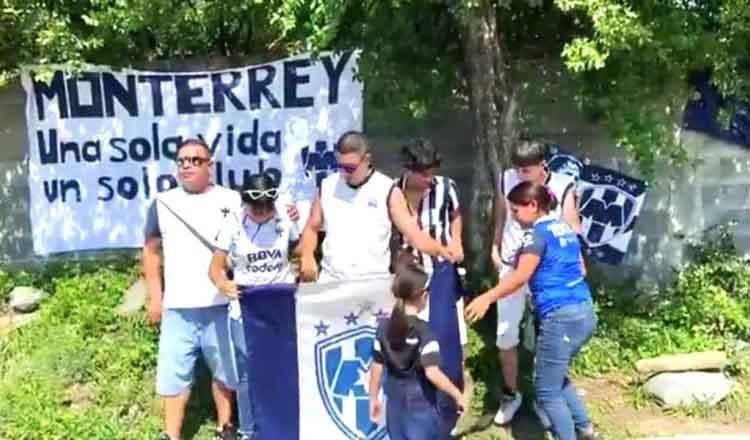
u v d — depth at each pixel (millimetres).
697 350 7043
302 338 5992
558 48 7699
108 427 6332
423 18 7309
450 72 7441
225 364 6160
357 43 7500
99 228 8219
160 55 8164
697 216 7957
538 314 5773
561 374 5734
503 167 7039
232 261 5973
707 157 7895
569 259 5699
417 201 6156
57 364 6938
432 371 5203
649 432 6285
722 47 6766
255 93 8047
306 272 6102
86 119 8102
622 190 7781
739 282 7719
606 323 7215
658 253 7938
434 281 5941
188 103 8094
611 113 7086
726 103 7691
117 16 7355
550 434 6281
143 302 7594
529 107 7781
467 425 6426
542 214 5758
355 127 8016
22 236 8320
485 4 6828
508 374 6383
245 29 7988
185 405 6359
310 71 7980
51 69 7715
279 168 8109
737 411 6504
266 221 5930
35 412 6426
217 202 6039
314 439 6027
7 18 7543
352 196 6008
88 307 7555
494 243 6625
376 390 5449
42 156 8117
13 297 7941
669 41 6637
